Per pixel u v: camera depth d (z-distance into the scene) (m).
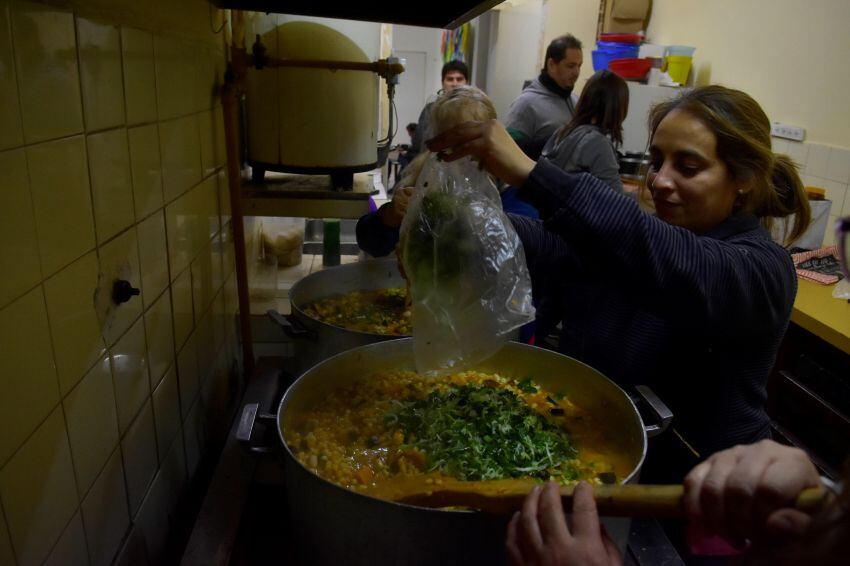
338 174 1.58
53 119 0.63
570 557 0.48
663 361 1.09
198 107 1.16
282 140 1.53
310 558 0.77
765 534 0.42
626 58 3.61
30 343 0.60
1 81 0.54
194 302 1.16
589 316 1.18
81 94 0.69
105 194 0.76
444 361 0.87
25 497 0.60
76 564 0.71
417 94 6.90
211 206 1.27
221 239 1.36
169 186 1.00
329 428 0.99
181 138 1.06
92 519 0.75
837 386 1.65
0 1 0.54
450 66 3.61
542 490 0.54
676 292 0.78
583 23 4.23
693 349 1.04
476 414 1.02
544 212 0.79
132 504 0.88
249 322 1.44
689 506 0.48
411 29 6.64
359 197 1.57
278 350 1.60
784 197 1.02
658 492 0.51
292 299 1.44
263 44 1.44
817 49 2.55
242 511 0.96
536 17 4.47
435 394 1.08
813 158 2.56
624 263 0.77
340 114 1.52
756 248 0.86
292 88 1.48
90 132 0.72
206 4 1.20
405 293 1.68
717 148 0.91
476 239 0.86
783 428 1.84
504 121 3.07
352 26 1.49
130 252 0.84
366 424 1.00
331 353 1.21
